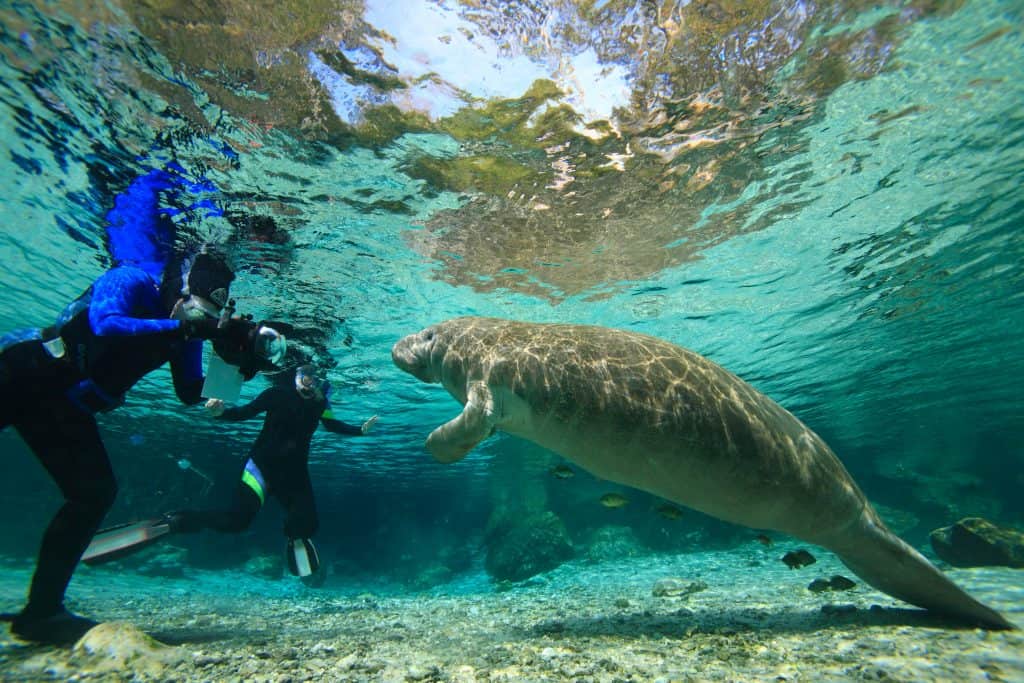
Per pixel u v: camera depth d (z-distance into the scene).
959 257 9.57
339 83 5.34
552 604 7.22
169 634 4.30
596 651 3.27
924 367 16.28
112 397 3.68
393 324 10.74
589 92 5.74
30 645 3.16
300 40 4.85
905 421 24.52
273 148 6.05
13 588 8.16
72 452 3.50
